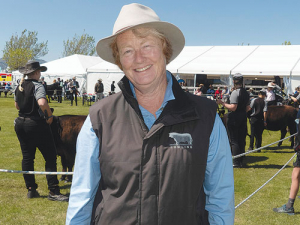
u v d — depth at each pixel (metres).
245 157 8.10
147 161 1.43
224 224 1.49
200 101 1.55
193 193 1.44
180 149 1.43
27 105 4.44
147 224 1.41
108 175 1.48
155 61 1.54
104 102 1.58
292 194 4.62
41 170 6.61
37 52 55.41
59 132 5.21
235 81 6.76
